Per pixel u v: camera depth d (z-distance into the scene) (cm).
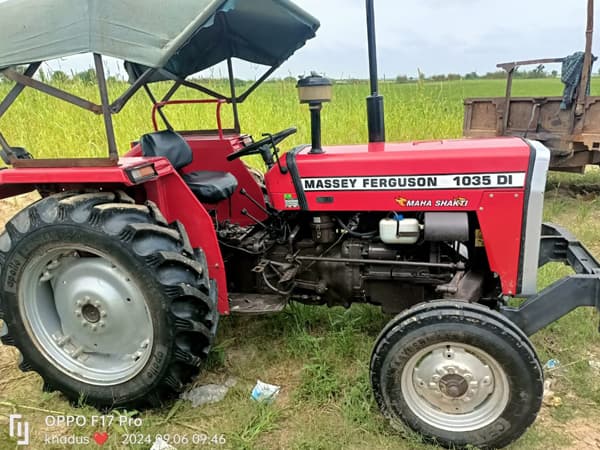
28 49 215
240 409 242
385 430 228
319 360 274
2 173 239
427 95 870
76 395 249
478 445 212
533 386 201
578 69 535
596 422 230
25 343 250
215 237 257
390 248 261
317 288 277
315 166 252
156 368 231
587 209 530
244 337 309
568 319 307
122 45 206
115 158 223
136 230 219
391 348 213
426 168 234
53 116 673
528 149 226
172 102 323
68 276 248
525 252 231
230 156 289
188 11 203
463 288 248
